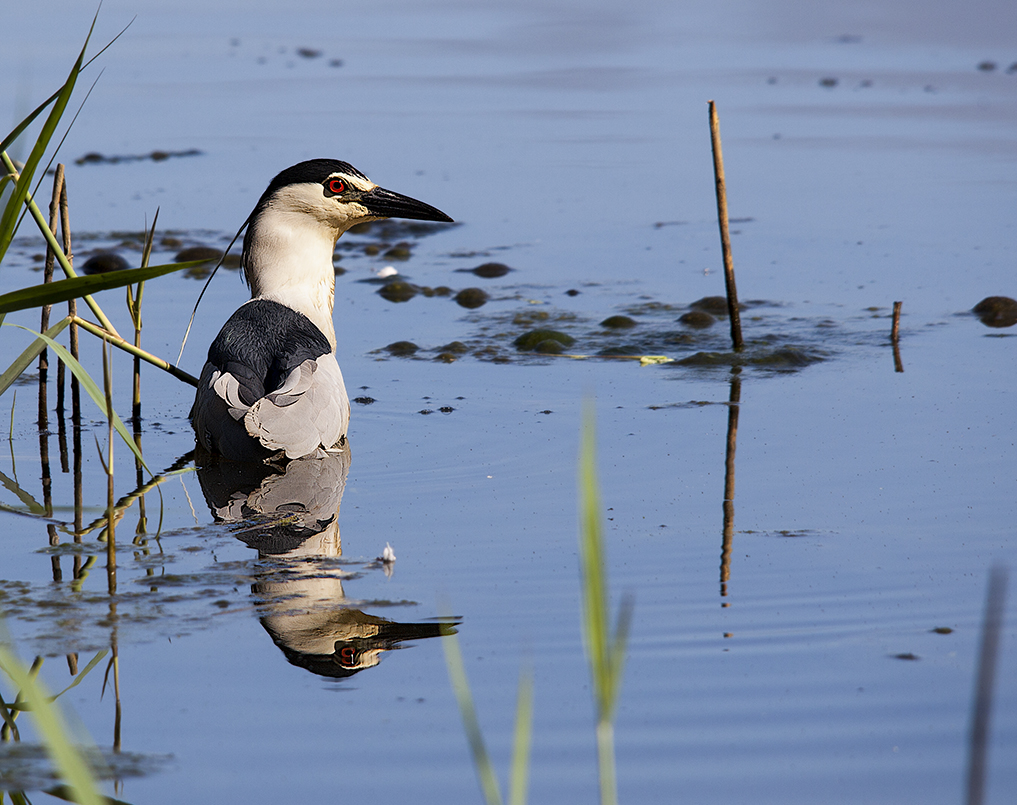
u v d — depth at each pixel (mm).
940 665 6574
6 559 8172
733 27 34500
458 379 12547
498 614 7289
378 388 12273
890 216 18469
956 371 12297
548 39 33000
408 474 9859
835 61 29891
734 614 7227
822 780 5566
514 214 19250
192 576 7875
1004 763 5656
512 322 14578
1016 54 30234
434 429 11000
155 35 32875
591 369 12844
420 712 6199
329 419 10281
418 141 22969
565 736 5973
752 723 6043
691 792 5504
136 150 22547
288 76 28656
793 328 14008
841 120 24438
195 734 6008
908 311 14484
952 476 9453
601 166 21594
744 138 23281
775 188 20203
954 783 5523
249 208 19141
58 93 8273
